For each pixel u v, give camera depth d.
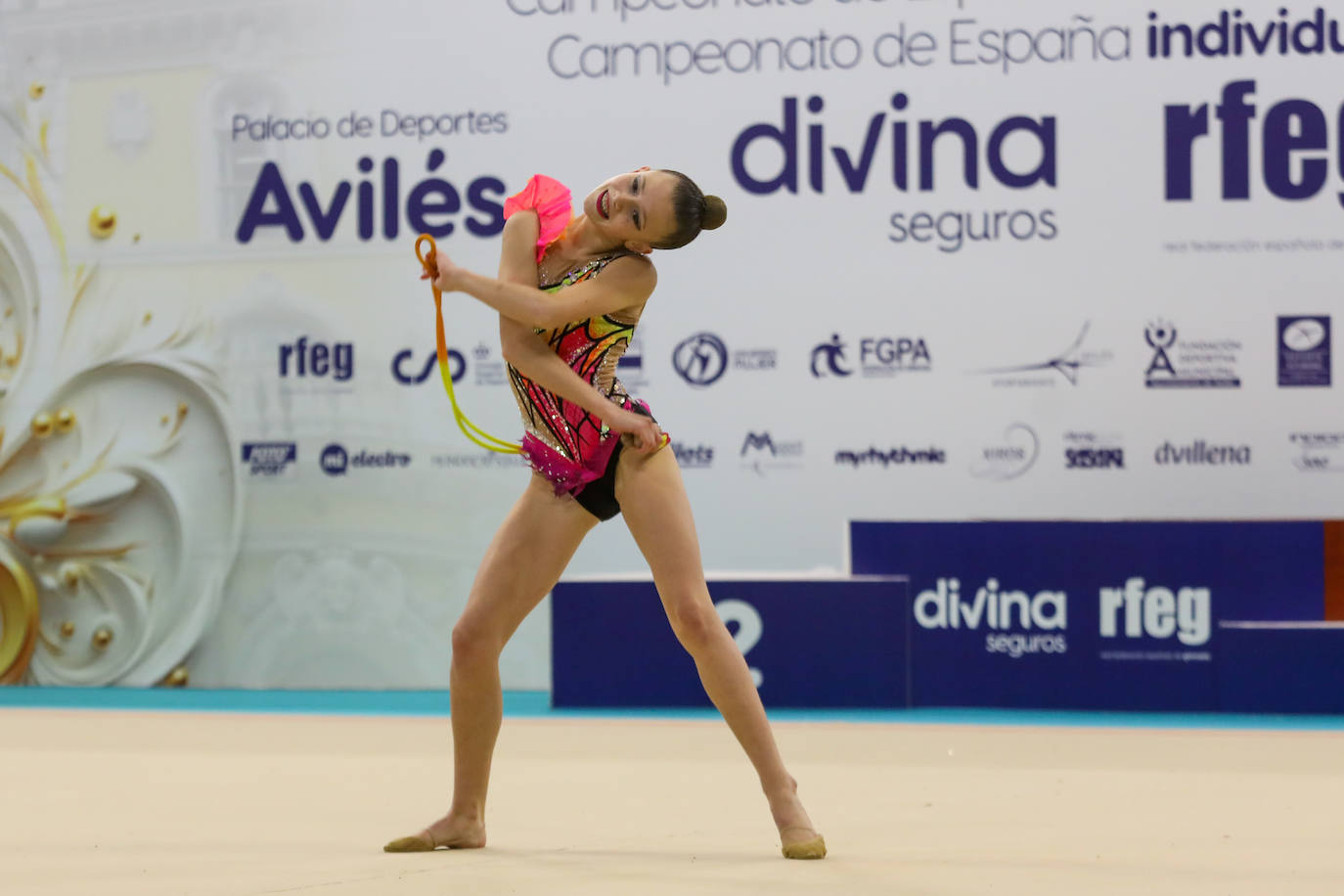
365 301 21.67
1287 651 17.05
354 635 21.59
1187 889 6.69
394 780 11.48
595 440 7.82
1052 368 20.50
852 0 20.91
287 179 21.86
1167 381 20.28
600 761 12.59
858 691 17.59
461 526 21.42
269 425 21.80
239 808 9.86
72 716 17.30
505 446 8.20
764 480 21.02
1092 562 17.48
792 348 20.98
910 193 20.80
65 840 8.38
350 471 21.64
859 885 6.70
